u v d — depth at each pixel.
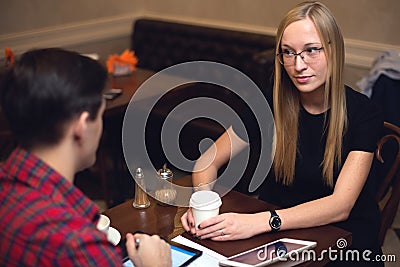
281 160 1.92
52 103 1.04
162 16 4.50
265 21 3.94
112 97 3.01
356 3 3.50
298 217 1.65
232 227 1.60
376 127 1.83
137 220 1.71
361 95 1.92
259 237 1.61
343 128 1.83
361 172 1.78
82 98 1.06
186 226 1.65
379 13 3.42
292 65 1.76
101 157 3.33
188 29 4.12
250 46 3.81
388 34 3.43
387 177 2.04
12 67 1.09
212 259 1.50
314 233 1.63
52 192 1.06
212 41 3.99
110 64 3.45
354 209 1.88
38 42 4.02
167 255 1.30
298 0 3.71
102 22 4.35
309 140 1.89
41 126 1.05
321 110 1.87
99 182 3.76
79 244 1.01
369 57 3.52
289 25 1.74
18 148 1.09
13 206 1.04
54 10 4.07
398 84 3.02
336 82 1.78
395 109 3.03
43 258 1.00
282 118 1.89
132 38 4.47
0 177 1.08
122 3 4.49
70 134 1.08
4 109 1.07
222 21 4.17
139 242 1.30
